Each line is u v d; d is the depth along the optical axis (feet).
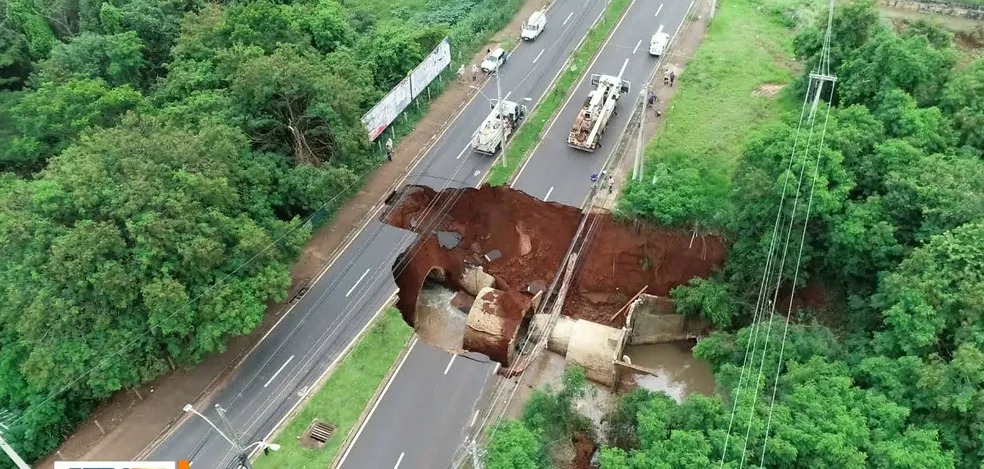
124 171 122.42
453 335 155.74
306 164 152.76
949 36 166.20
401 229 160.97
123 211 115.55
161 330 119.24
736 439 94.07
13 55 192.34
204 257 118.21
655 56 204.54
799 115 146.92
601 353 138.31
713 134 172.35
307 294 146.30
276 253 133.59
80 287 112.68
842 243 124.57
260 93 147.95
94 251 111.14
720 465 89.66
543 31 222.07
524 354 143.84
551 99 193.06
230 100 154.20
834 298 135.74
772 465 93.25
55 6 207.10
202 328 119.03
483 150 174.70
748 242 139.13
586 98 191.93
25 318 110.83
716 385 123.75
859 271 126.52
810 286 138.62
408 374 133.59
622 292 158.20
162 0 208.95
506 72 204.64
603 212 157.48
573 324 144.97
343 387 130.00
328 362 133.49
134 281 115.14
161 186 121.39
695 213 150.20
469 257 168.86
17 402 119.03
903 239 123.54
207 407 126.00
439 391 130.52
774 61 197.36
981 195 116.37
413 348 138.62
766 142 139.54
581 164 171.63
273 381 130.11
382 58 188.85
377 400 128.98
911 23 179.01
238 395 127.75
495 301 149.59
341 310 142.92
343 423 124.36
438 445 120.98
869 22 161.27
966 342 98.78
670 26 219.20
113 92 160.76
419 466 117.70
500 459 98.68
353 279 149.28
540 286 161.38
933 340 102.27
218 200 127.54
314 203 151.64
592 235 157.69
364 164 163.73
